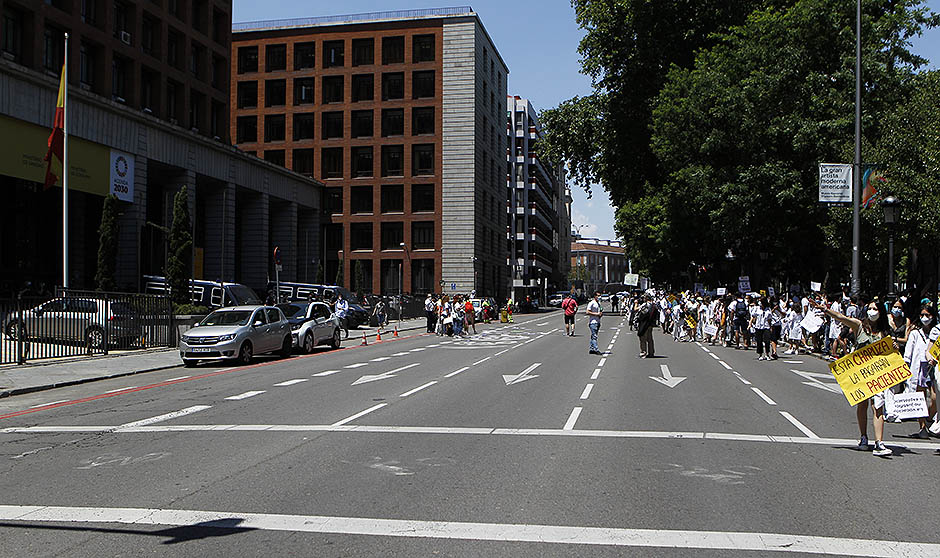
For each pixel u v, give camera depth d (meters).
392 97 72.19
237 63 73.81
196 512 6.35
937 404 10.21
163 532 5.80
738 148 34.38
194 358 21.25
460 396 14.16
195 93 50.78
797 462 8.40
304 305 27.83
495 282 83.62
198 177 49.84
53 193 43.91
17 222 41.66
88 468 8.14
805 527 5.93
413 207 71.69
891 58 31.06
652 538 5.62
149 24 45.78
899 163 24.77
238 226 59.75
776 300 29.83
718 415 11.86
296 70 72.81
